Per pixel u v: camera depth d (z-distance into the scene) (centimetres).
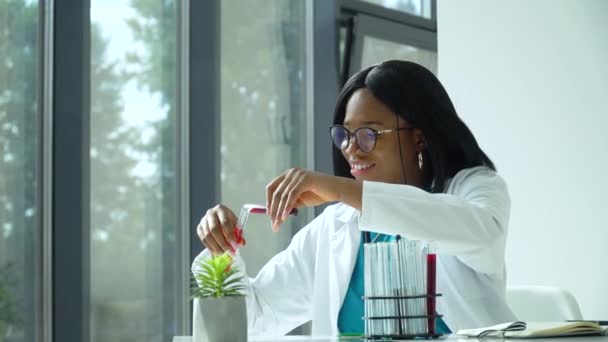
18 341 393
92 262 412
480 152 202
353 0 502
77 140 407
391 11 519
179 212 445
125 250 424
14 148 397
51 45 405
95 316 412
